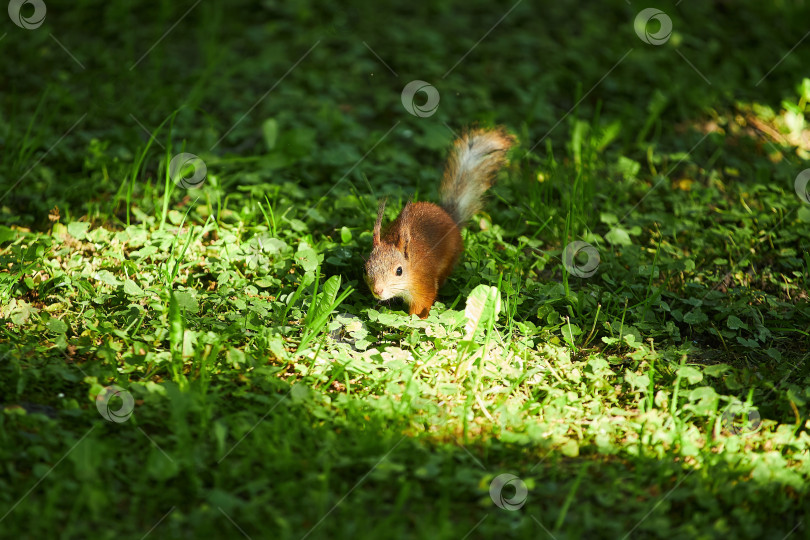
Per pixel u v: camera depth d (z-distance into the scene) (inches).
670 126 426.9
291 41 497.7
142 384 218.2
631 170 365.4
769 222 336.5
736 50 506.3
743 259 314.3
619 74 471.8
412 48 493.0
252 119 416.8
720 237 328.5
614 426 224.5
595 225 344.2
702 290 292.8
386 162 378.3
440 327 256.7
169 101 417.4
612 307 285.0
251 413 213.8
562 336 269.0
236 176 354.0
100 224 320.8
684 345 258.4
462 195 308.8
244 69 462.3
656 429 219.5
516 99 446.9
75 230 294.8
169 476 186.5
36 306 263.3
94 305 263.4
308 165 371.2
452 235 286.7
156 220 318.7
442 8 542.0
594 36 510.6
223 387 228.5
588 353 261.4
